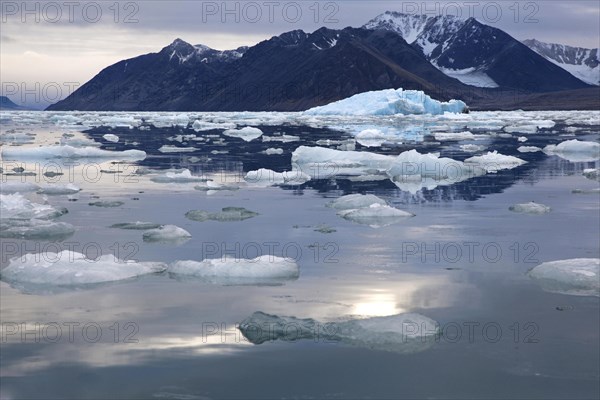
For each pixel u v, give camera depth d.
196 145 23.88
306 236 7.43
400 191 11.29
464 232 7.65
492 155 16.47
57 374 3.71
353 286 5.42
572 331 4.38
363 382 3.62
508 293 5.21
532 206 9.19
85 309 4.82
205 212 8.73
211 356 3.96
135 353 4.01
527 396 3.47
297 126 41.97
